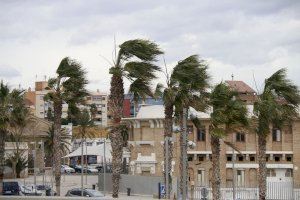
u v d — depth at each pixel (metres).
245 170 62.09
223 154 62.00
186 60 36.84
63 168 93.50
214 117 36.19
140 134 63.16
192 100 37.16
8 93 48.16
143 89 34.91
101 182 58.47
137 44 33.94
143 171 62.50
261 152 37.88
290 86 38.22
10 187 48.91
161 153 62.03
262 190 37.72
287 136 62.19
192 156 61.88
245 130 37.97
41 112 156.12
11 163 73.31
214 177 36.19
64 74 43.31
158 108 62.62
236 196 50.62
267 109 37.25
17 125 59.81
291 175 62.03
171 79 36.75
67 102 43.88
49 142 82.12
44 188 53.53
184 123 30.55
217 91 36.56
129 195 50.50
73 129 104.12
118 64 34.41
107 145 67.56
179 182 36.47
